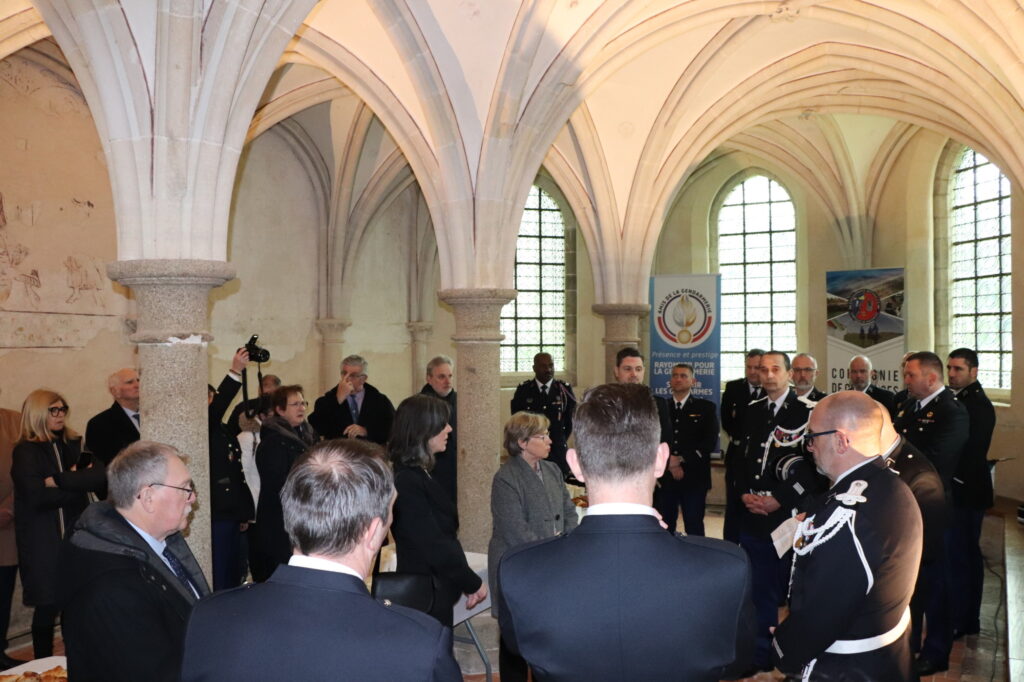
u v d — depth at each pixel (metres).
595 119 9.20
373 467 1.78
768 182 14.87
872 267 13.65
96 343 7.86
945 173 12.70
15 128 7.01
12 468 4.77
